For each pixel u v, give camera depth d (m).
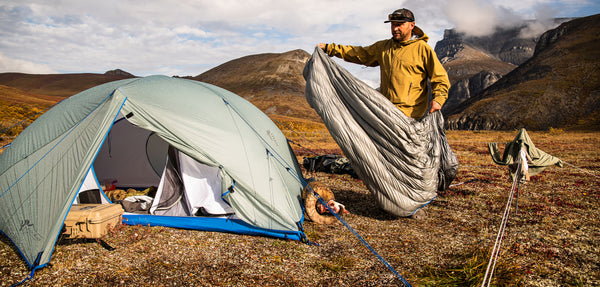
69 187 4.74
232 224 5.75
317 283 4.14
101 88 5.96
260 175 5.78
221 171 5.55
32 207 4.93
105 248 5.00
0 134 19.02
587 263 4.77
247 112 7.02
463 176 11.66
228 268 4.49
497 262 4.51
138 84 5.80
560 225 6.36
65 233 5.11
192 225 5.88
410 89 6.22
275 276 4.29
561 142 27.73
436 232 5.99
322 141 26.50
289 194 5.93
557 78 135.75
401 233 5.92
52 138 5.46
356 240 5.56
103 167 8.31
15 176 5.45
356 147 6.25
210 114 5.98
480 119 127.31
